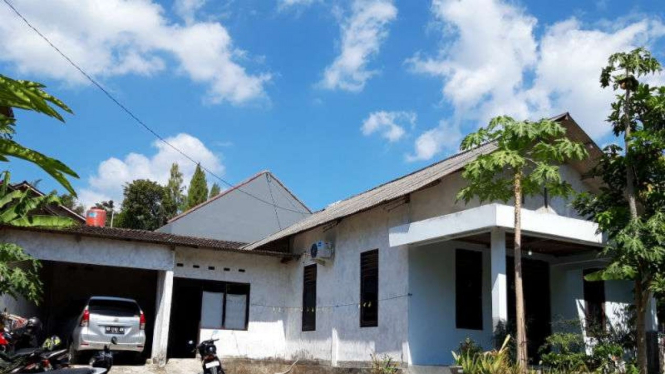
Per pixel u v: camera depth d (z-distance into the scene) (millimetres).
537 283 14641
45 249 15117
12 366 8922
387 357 13508
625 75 10344
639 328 10406
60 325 17547
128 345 14867
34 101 3387
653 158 10180
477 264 14234
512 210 11180
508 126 10023
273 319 18516
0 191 5414
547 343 12492
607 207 10969
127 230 20078
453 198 13312
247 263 18547
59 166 3592
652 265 10070
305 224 18812
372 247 14977
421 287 13398
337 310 15977
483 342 13758
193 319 18859
